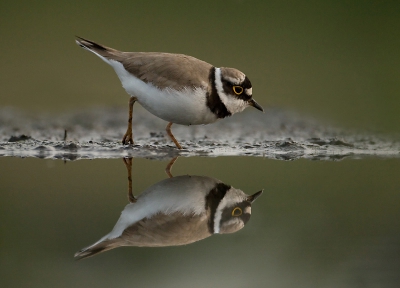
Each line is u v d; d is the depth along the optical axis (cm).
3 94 1480
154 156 934
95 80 1577
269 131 1214
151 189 741
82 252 537
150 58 912
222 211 660
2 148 957
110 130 1195
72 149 958
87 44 982
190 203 682
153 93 891
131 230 593
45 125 1220
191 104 883
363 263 520
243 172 843
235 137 1137
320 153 992
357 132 1216
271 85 1528
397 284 479
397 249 550
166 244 566
